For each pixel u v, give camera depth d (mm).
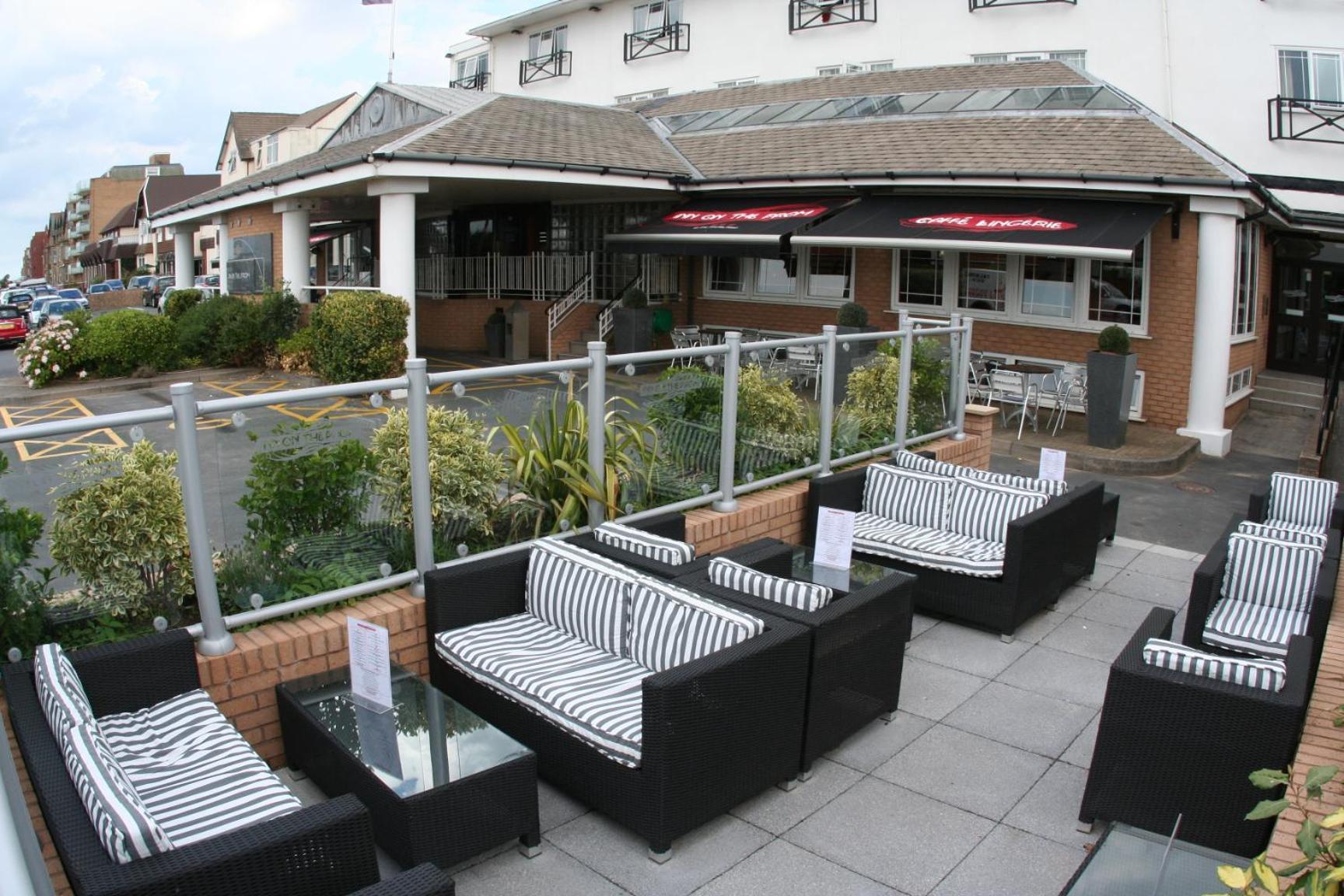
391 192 16047
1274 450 14773
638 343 19141
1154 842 3732
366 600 5426
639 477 6871
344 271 29578
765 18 29875
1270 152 21797
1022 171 14953
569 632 5387
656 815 4199
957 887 4191
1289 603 6242
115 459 4598
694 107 23828
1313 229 18531
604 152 18516
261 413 4887
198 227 27922
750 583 5312
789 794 4902
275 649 4844
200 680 4609
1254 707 4121
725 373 7254
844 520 6047
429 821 3900
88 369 19078
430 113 20094
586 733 4414
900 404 9297
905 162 16656
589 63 35375
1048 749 5402
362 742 4281
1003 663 6512
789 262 19672
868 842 4504
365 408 5328
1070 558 7602
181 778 3805
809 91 22484
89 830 3123
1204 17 22312
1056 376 14922
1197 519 10914
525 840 4305
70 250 130750
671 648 4863
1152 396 15227
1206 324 14344
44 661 4000
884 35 27312
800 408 8156
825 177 16953
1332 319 18641
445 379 5500
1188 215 14539
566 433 6512
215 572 4887
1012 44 25156
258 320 19719
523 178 16578
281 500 5070
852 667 5191
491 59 39812
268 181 18641
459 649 5156
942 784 5027
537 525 6242
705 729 4305
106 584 4613
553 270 21906
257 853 3061
